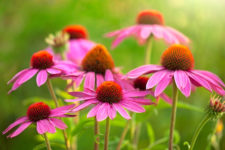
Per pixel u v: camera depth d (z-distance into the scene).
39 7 1.54
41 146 0.92
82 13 1.54
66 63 0.91
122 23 1.59
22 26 1.51
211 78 0.84
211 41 1.27
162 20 1.09
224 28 1.26
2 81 1.35
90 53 0.90
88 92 0.83
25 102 0.96
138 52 1.42
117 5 1.64
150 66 0.85
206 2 1.23
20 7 1.56
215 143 0.98
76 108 0.81
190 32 1.26
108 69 0.90
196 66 1.26
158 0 1.50
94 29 1.51
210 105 0.82
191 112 1.20
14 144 1.17
